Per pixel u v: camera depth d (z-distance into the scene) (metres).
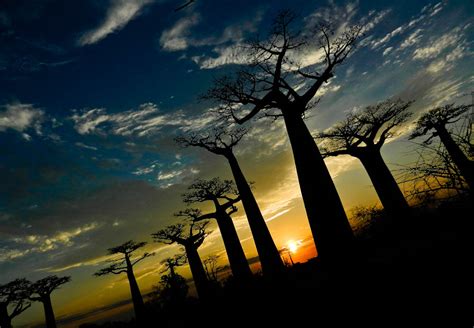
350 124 18.14
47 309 26.28
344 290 7.83
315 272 13.32
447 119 15.65
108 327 28.33
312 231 9.23
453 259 4.79
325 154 18.20
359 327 5.46
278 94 10.50
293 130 10.03
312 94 10.12
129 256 25.78
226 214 19.45
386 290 6.03
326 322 6.46
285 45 10.57
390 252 7.41
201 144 16.66
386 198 16.00
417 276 5.50
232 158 16.56
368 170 17.09
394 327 4.72
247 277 17.25
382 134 17.55
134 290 24.70
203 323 13.21
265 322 8.57
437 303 4.57
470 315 3.92
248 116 11.60
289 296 10.39
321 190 9.20
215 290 21.47
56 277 27.88
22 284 25.61
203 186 20.14
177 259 26.33
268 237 14.98
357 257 8.30
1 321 23.56
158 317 22.80
